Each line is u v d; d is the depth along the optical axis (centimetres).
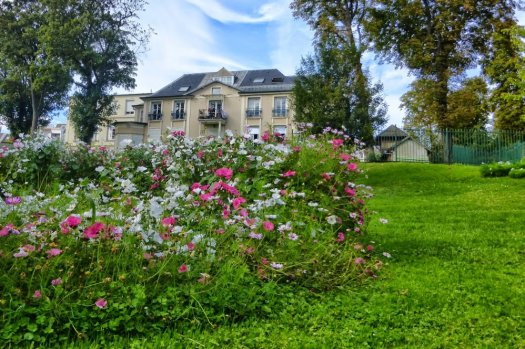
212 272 291
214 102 3756
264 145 526
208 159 520
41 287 235
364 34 2392
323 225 419
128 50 3216
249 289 298
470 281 370
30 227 268
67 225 266
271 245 349
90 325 232
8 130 3528
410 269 416
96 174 819
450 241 543
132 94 4741
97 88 3188
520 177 1330
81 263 260
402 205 960
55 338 221
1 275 238
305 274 348
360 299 323
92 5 3011
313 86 1775
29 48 2984
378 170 1688
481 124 2698
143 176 606
